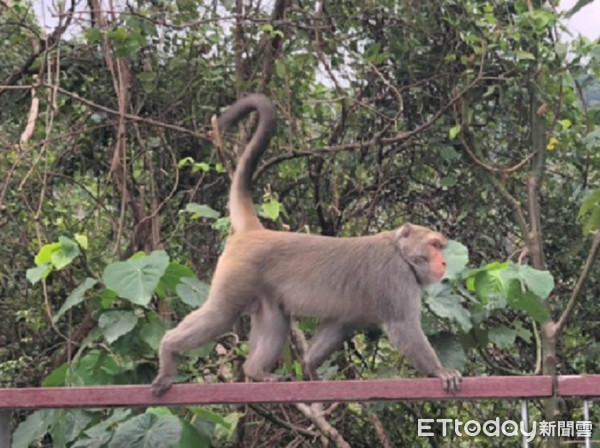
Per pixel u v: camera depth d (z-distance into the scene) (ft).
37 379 13.09
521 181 13.61
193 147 13.93
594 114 12.82
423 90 13.44
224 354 12.63
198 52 13.56
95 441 10.55
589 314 13.56
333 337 10.21
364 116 13.75
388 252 10.03
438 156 13.66
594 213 11.36
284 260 10.02
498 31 12.60
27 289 13.61
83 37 13.19
